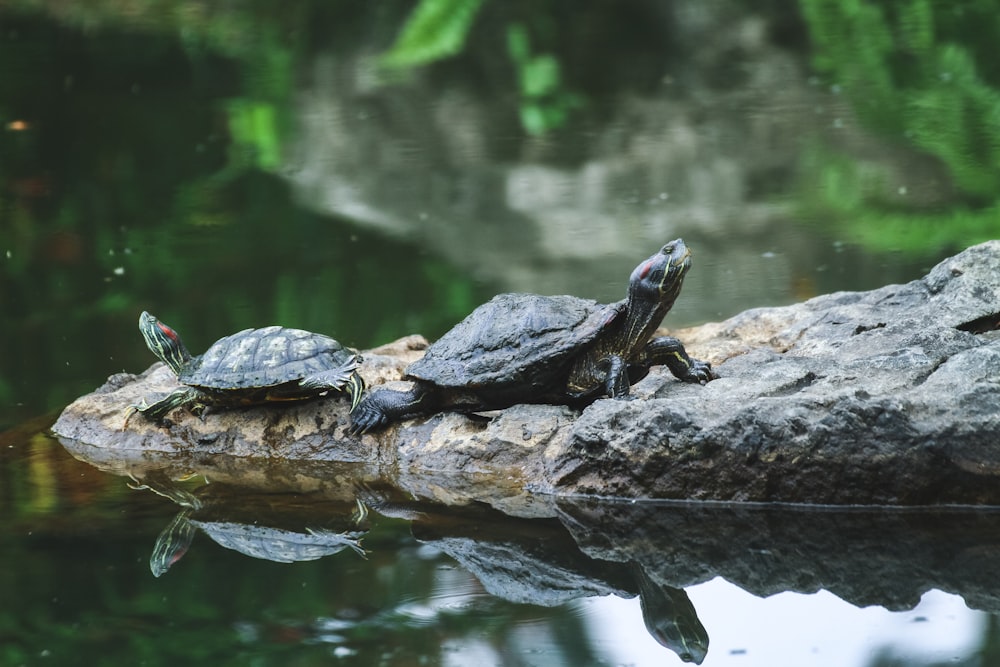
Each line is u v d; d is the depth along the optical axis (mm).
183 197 12297
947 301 5891
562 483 5160
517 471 5367
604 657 3604
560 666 3529
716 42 17359
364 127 14539
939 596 3957
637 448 5008
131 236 11227
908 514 4754
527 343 5438
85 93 15703
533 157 13289
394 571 4320
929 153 12273
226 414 6059
